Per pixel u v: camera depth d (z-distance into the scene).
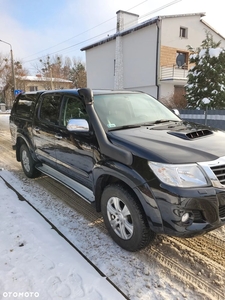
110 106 3.24
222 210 2.23
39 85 42.19
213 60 10.72
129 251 2.58
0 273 2.20
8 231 2.89
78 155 3.14
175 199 2.06
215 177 2.15
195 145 2.43
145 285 2.15
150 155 2.25
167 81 18.69
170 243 2.77
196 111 9.65
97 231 2.98
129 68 21.22
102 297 1.98
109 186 2.62
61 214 3.39
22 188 4.30
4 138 9.73
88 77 26.39
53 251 2.55
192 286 2.14
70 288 2.06
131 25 22.66
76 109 3.24
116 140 2.61
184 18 19.53
